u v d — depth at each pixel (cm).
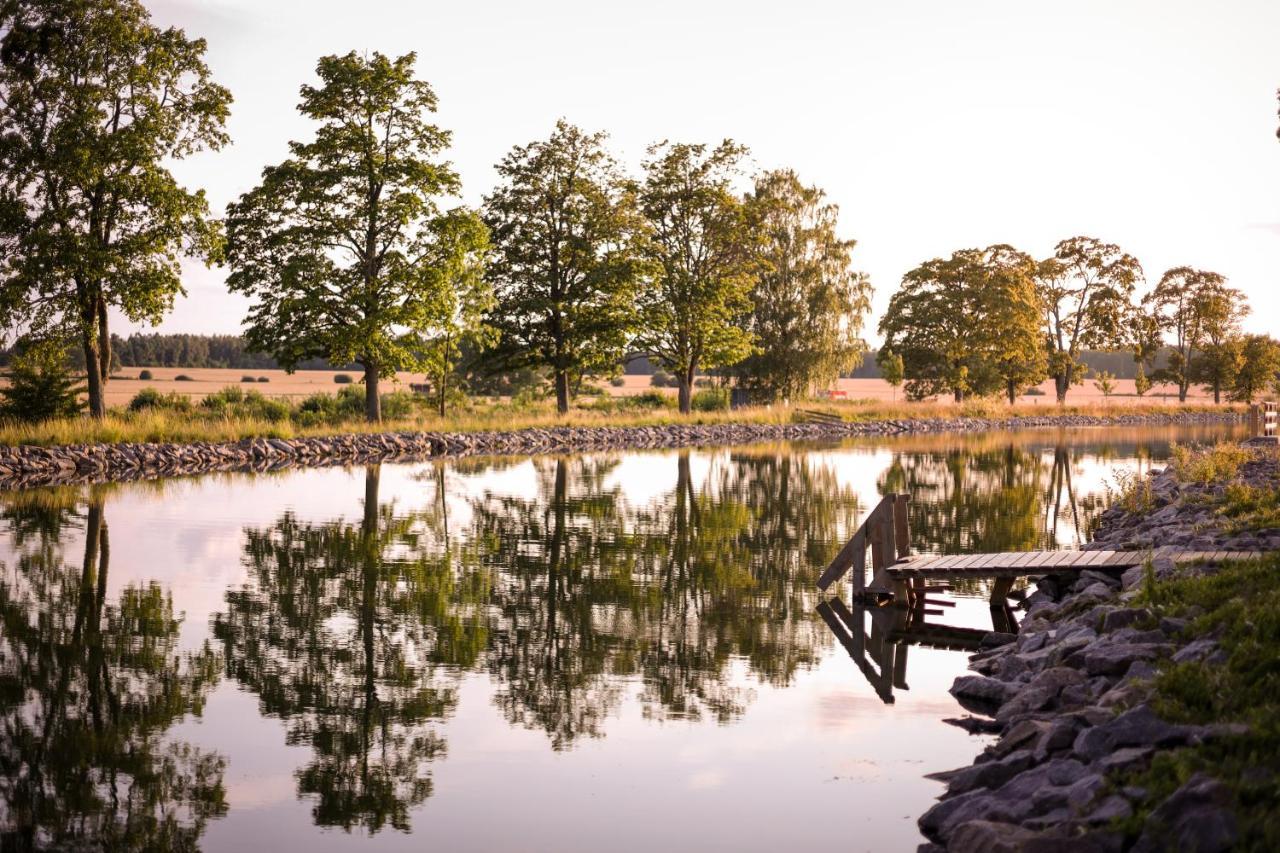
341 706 999
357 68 4234
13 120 3466
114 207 3550
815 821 744
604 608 1423
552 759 871
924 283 8262
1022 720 815
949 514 2367
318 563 1694
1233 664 755
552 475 3222
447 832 731
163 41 3575
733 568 1727
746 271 6191
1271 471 2150
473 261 4691
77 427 3509
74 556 1722
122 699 1009
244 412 4672
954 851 634
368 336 4169
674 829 735
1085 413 8494
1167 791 598
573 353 5406
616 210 5384
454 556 1781
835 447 4766
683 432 5328
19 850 695
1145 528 1744
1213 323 10581
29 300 3488
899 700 1038
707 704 1022
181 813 757
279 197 4216
